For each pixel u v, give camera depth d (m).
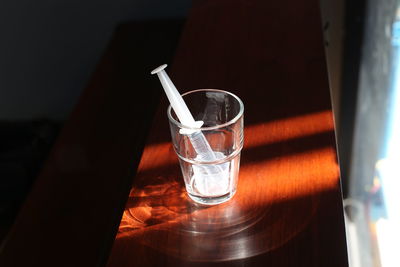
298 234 0.58
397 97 1.27
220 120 0.66
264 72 0.87
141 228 0.61
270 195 0.64
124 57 1.39
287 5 1.09
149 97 1.24
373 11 1.33
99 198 1.01
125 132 1.15
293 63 0.89
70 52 1.66
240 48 0.96
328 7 1.39
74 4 1.56
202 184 0.62
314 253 0.56
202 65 0.92
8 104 1.78
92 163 1.09
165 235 0.60
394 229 1.38
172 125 0.61
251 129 0.74
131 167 1.05
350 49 1.43
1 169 1.41
